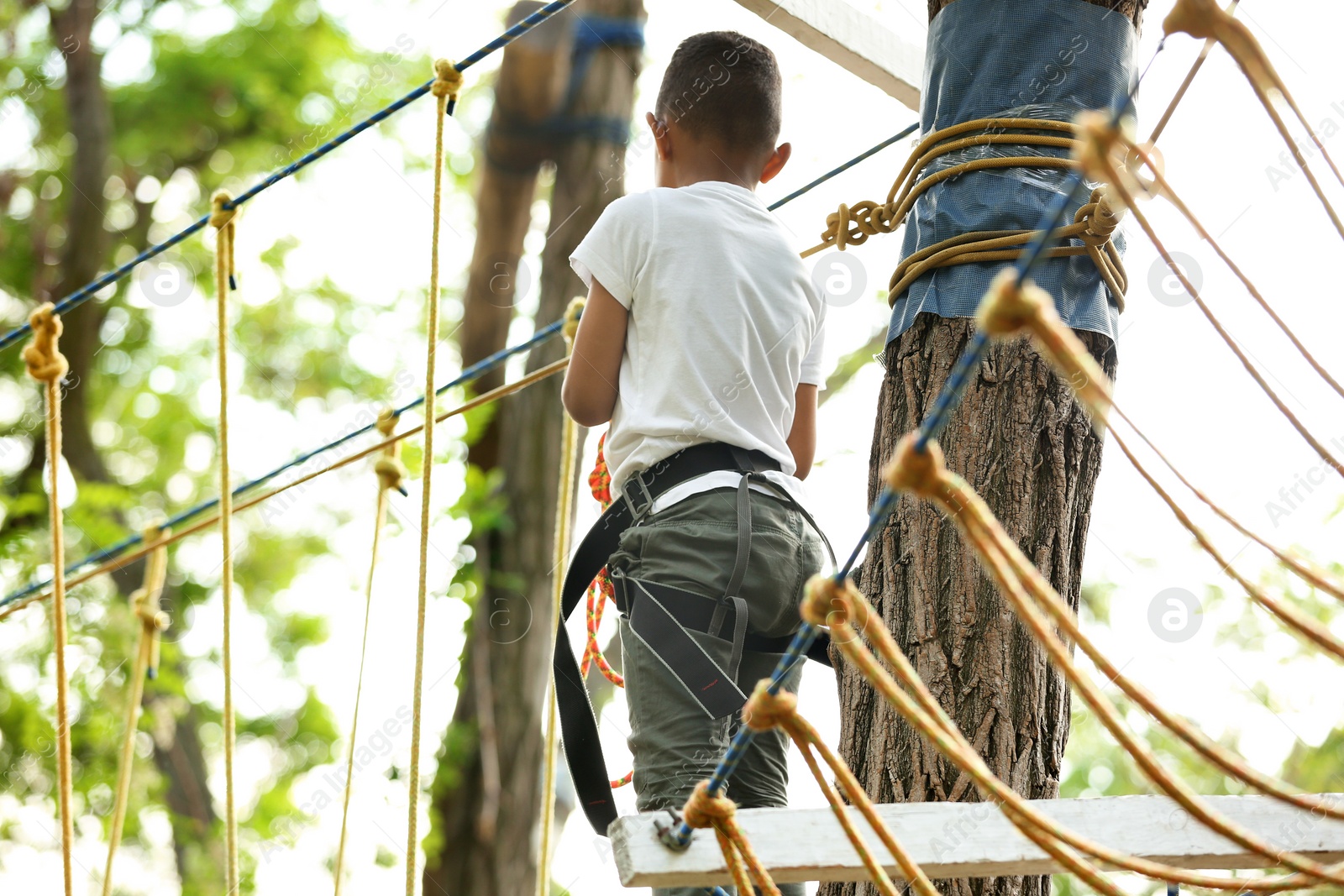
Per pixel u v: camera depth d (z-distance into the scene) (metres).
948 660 2.29
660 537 2.29
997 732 2.24
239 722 10.41
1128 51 2.54
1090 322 2.39
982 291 2.43
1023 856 1.66
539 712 8.12
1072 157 2.45
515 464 8.35
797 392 2.71
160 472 11.44
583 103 8.16
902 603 2.36
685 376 2.37
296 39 10.77
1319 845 1.69
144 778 8.95
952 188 2.50
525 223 8.66
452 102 2.58
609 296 2.46
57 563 2.67
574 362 2.46
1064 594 2.33
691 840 1.63
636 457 2.36
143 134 10.62
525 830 7.93
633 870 1.60
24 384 10.49
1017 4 2.53
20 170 11.02
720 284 2.45
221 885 8.79
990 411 2.39
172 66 10.59
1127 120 2.49
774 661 2.39
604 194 8.31
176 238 3.05
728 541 2.27
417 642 2.19
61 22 10.43
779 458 2.41
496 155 8.31
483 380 8.64
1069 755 9.35
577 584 2.39
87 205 10.12
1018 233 2.41
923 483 1.29
